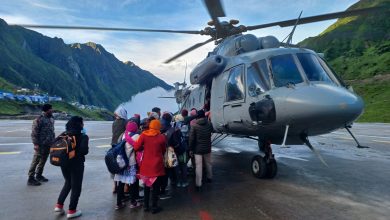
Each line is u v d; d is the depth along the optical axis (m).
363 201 5.52
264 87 6.74
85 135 4.91
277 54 6.99
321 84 6.40
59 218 4.68
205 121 6.54
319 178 7.48
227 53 8.99
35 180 6.86
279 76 6.65
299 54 7.00
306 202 5.45
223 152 12.42
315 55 7.21
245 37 8.51
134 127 5.28
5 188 6.48
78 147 4.76
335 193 6.07
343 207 5.16
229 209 5.09
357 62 80.56
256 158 7.57
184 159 6.71
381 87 61.38
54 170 8.52
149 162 4.91
